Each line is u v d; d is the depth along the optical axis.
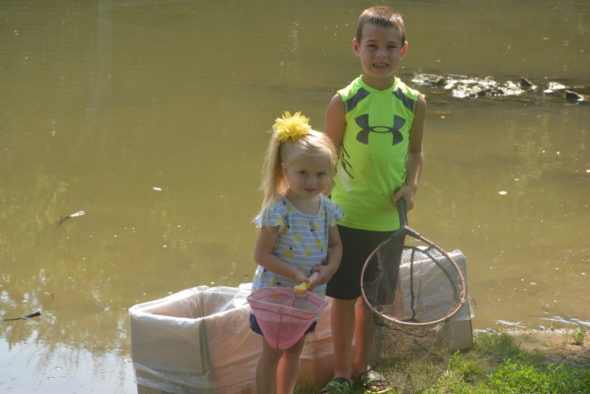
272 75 12.17
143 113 9.81
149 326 3.42
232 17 17.42
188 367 3.38
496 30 17.45
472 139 9.30
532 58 14.59
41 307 5.12
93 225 6.45
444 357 3.35
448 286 3.60
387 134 3.57
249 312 3.45
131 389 4.09
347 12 18.80
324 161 3.19
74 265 5.73
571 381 3.67
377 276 3.60
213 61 13.03
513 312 5.05
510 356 4.09
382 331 3.36
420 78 12.62
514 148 8.95
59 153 8.25
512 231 6.46
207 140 8.77
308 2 20.12
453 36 16.58
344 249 3.66
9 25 15.41
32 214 6.66
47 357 4.47
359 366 3.85
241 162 8.05
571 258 5.94
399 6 20.20
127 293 5.32
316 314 3.16
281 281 3.29
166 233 6.30
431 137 9.35
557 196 7.34
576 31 17.61
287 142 3.22
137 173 7.68
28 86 10.94
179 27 15.95
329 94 11.08
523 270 5.72
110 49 13.60
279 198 3.26
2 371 4.29
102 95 10.62
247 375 3.48
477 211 6.92
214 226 6.46
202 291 3.71
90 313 5.04
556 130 9.82
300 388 3.75
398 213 3.68
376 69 3.54
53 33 14.79
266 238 3.24
